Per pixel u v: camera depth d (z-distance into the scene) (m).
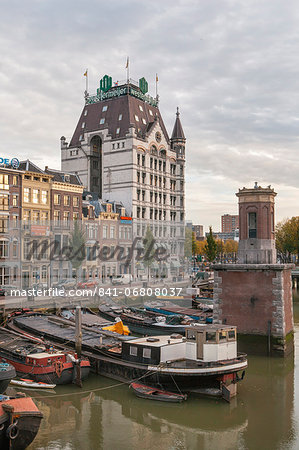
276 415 22.58
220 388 24.53
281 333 33.66
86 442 19.72
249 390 26.23
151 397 24.28
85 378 27.58
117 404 23.95
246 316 34.97
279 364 31.98
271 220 38.41
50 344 31.02
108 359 28.05
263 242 37.75
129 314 45.25
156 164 92.88
